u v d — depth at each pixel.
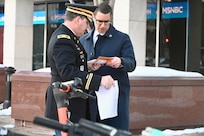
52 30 23.17
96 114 4.53
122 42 4.80
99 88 4.34
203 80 9.99
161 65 19.09
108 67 4.66
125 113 4.72
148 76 9.23
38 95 9.53
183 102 9.70
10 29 19.06
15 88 9.95
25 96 9.77
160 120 9.33
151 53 19.19
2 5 24.64
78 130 2.36
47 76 9.39
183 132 9.40
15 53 18.92
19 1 18.98
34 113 9.62
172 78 9.49
